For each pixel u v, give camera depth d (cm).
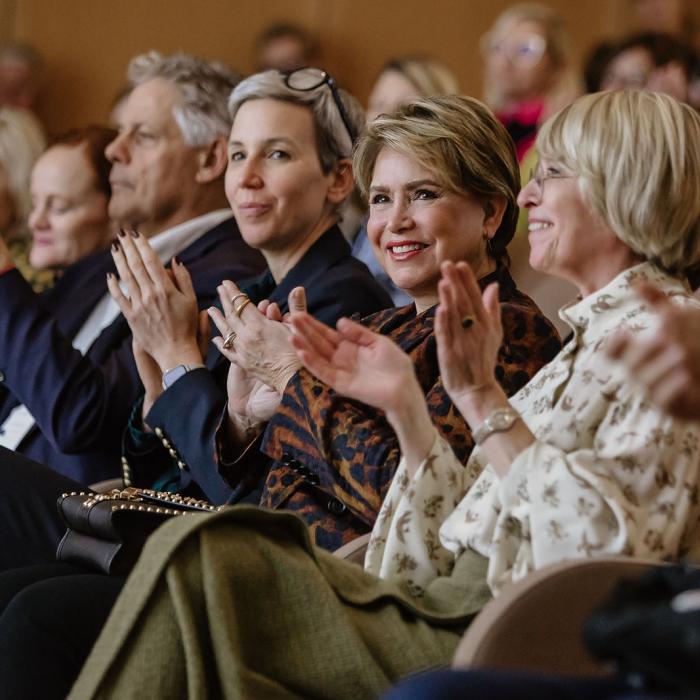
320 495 698
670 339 423
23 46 1905
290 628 521
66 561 675
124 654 508
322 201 881
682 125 564
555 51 1326
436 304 737
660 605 381
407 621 544
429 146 713
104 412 911
